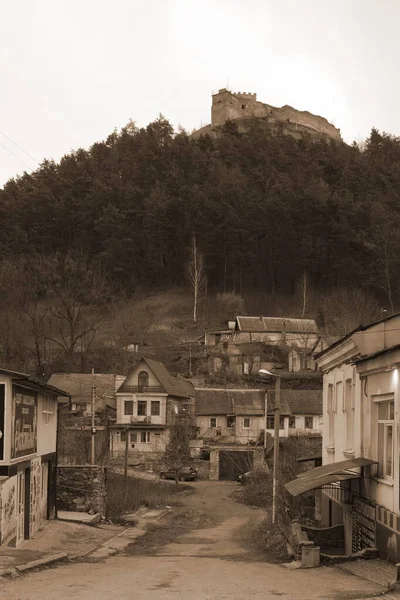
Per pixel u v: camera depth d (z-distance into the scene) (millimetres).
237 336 87125
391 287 92750
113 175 118188
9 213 105875
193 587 12453
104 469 29328
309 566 15898
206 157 127062
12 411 17734
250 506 40875
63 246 106500
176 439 59719
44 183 116875
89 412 67125
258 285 108188
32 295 75438
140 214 112250
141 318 93562
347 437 20109
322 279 104938
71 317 73500
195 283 100062
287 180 113062
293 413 68750
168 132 147250
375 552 16016
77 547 20250
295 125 173750
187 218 108875
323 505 23531
